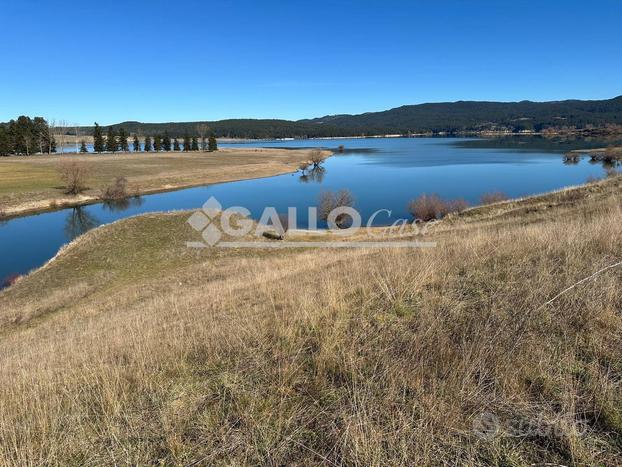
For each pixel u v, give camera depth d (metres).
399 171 73.44
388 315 4.68
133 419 3.22
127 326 7.66
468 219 23.14
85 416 3.39
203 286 13.98
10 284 21.41
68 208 48.66
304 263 13.79
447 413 2.78
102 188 56.69
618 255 5.55
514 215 20.94
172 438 2.86
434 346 3.74
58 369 5.18
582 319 3.86
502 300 4.55
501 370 3.21
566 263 5.35
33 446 3.02
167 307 10.05
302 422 2.97
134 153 122.12
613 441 2.48
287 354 4.05
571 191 22.86
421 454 2.49
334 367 3.60
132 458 2.80
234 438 2.86
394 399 3.05
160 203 51.00
